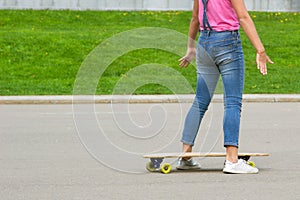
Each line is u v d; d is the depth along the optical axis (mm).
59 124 23422
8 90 34438
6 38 44406
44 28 49406
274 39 47906
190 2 58625
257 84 37094
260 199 12094
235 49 14562
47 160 16234
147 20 52938
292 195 12414
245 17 14391
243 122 24266
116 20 52938
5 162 15953
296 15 56938
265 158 16734
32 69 40125
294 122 24359
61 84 36844
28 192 12672
